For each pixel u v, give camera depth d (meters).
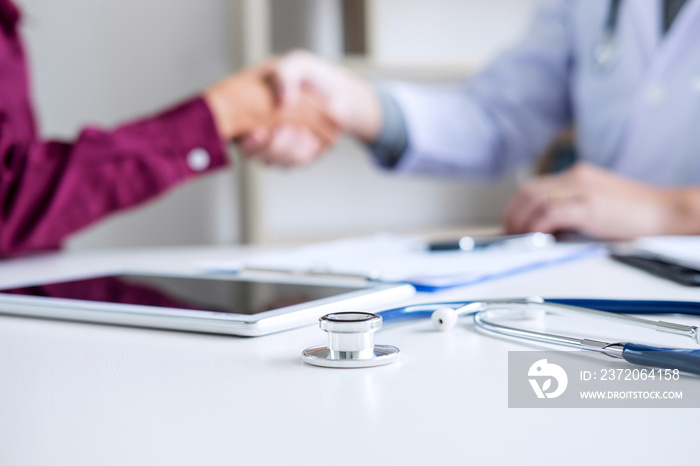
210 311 0.29
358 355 0.22
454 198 2.03
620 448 0.14
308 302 0.30
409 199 1.99
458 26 1.98
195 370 0.22
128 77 1.73
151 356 0.24
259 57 1.54
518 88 1.43
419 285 0.38
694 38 1.17
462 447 0.14
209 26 1.77
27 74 0.87
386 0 1.92
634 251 0.61
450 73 1.68
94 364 0.23
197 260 0.66
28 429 0.16
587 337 0.26
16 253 0.79
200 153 0.90
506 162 1.43
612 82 1.28
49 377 0.21
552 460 0.13
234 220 1.80
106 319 0.30
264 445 0.15
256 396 0.18
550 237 0.76
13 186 0.77
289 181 1.88
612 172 1.30
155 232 1.77
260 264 0.51
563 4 1.48
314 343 0.25
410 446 0.14
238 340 0.26
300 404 0.18
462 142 1.35
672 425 0.15
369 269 0.47
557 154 1.84
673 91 1.20
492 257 0.54
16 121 0.82
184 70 1.76
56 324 0.30
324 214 1.91
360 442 0.15
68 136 1.69
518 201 0.95
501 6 2.01
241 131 1.05
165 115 0.91
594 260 0.57
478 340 0.25
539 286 0.41
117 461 0.14
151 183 0.86
